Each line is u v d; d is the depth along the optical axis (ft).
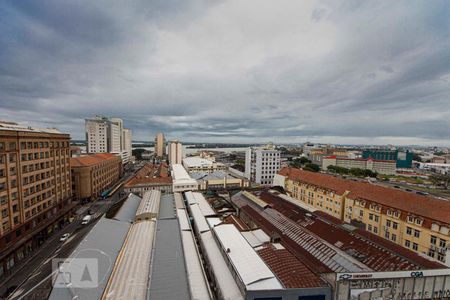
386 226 176.14
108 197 332.80
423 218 151.53
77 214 255.70
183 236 161.79
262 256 126.62
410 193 173.37
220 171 459.73
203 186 355.77
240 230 171.94
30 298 97.55
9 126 182.09
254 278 102.53
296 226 169.68
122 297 94.12
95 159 344.69
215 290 116.88
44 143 197.06
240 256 122.83
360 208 199.31
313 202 263.08
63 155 231.91
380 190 194.59
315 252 134.31
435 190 437.17
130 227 168.45
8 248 147.64
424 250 149.69
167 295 100.07
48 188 203.41
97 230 149.38
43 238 187.73
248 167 454.40
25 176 171.73
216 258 132.67
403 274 100.32
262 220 195.93
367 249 125.80
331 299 98.94
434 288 103.04
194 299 101.81
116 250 130.62
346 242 137.08
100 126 599.57
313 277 105.19
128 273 110.42
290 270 110.93
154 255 130.31
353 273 98.27
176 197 266.77
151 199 236.84
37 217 184.55
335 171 641.40
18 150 164.25
